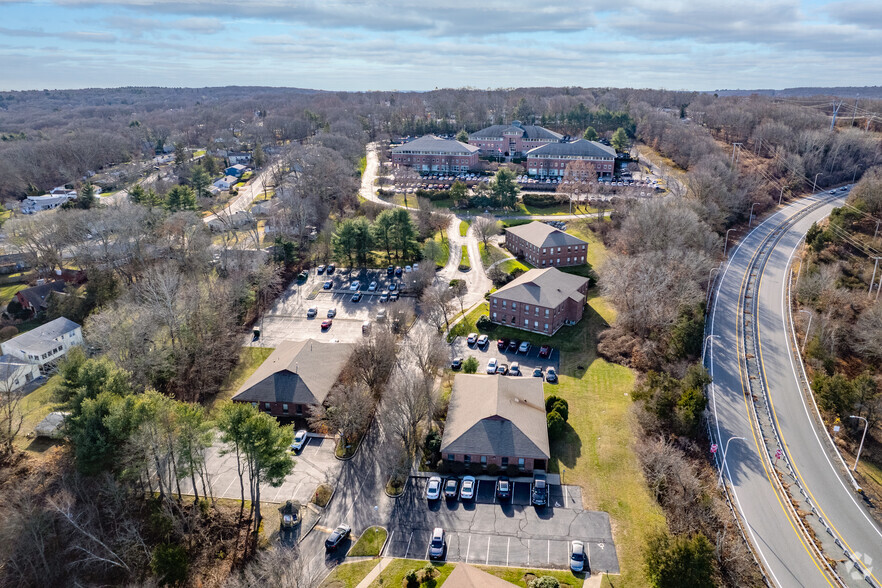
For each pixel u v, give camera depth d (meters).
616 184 195.25
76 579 60.88
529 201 182.88
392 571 59.31
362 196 196.38
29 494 65.12
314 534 64.81
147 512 68.44
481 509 67.38
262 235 162.38
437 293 113.06
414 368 95.50
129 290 118.00
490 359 99.75
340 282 135.88
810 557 59.34
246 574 57.25
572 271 136.12
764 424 81.06
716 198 156.88
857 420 79.06
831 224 135.00
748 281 126.38
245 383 88.19
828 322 99.56
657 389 78.62
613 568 58.53
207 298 111.88
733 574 56.84
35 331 106.06
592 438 78.44
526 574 58.06
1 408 87.38
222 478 74.44
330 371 91.44
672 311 99.19
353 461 76.44
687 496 65.50
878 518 64.81
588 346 103.62
